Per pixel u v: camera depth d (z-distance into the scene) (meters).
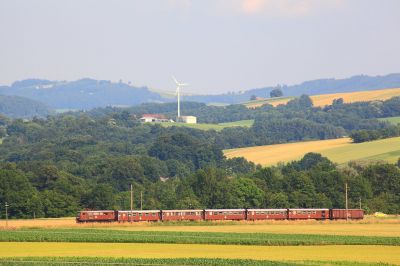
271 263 180.88
